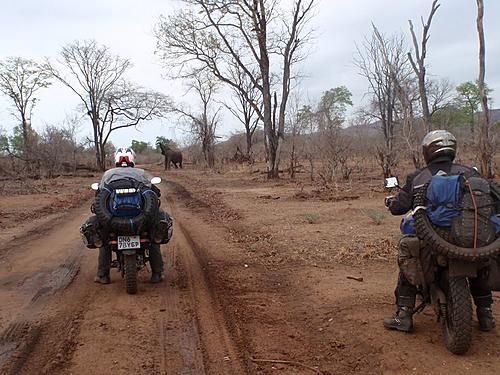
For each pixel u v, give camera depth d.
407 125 20.95
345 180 23.14
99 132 59.97
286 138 34.94
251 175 33.12
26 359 5.04
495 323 5.44
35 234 12.27
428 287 5.13
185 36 30.67
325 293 6.79
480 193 4.58
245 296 6.90
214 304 6.62
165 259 9.22
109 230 7.03
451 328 4.76
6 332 5.73
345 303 6.33
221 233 11.79
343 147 27.64
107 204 6.91
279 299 6.75
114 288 7.42
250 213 14.66
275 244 10.05
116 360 5.00
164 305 6.61
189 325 5.90
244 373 4.71
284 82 28.30
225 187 24.47
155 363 4.93
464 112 40.09
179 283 7.64
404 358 4.75
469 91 41.25
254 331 5.69
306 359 4.98
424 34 19.19
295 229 11.55
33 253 9.98
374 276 7.54
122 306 6.58
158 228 7.07
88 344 5.38
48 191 25.31
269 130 28.77
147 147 100.12
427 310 5.93
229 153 58.19
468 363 4.61
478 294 5.19
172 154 50.75
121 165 7.38
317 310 6.20
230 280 7.69
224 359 5.01
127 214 6.89
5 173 35.38
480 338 5.11
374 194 17.80
